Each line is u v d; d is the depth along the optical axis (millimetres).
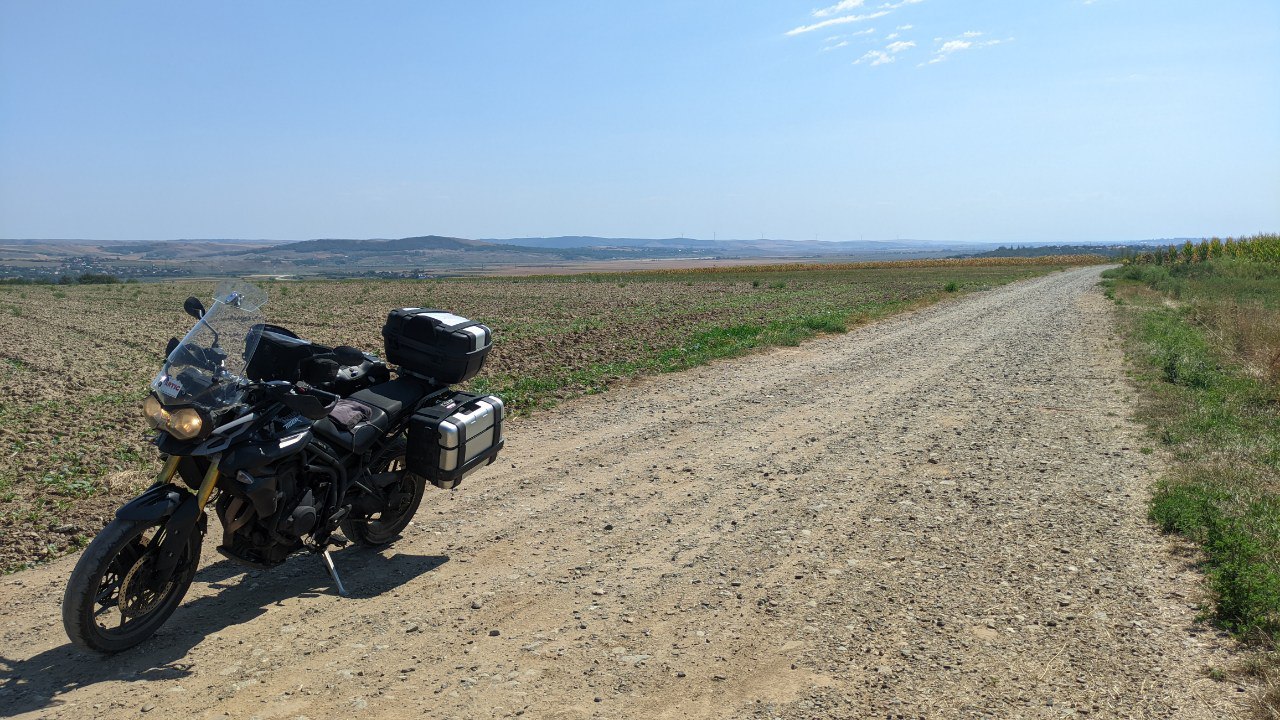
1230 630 4094
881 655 3986
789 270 96500
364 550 5570
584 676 3824
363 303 37875
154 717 3469
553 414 10016
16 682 3799
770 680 3771
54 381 13844
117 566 4105
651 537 5762
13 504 6602
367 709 3537
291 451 4488
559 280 75250
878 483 6973
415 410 5578
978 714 3453
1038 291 36750
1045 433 8719
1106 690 3615
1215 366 12375
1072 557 5191
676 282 62344
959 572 5008
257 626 4391
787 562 5238
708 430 9109
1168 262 57719
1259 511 5633
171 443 4160
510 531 5910
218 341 4648
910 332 19750
